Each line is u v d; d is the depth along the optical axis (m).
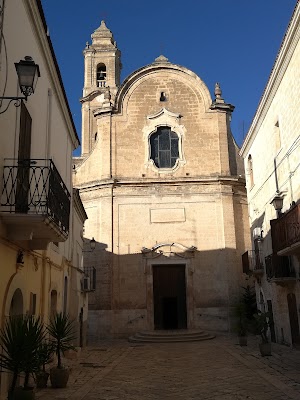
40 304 12.24
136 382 12.10
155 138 29.31
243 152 25.81
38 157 11.77
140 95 29.72
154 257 27.19
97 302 26.56
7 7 8.73
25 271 10.41
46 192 9.66
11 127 8.97
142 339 23.86
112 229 27.56
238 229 28.02
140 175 28.47
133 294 26.72
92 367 15.00
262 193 21.62
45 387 11.29
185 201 28.02
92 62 46.75
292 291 17.41
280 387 10.88
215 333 25.92
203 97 29.70
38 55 11.82
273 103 18.98
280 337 19.30
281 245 16.36
